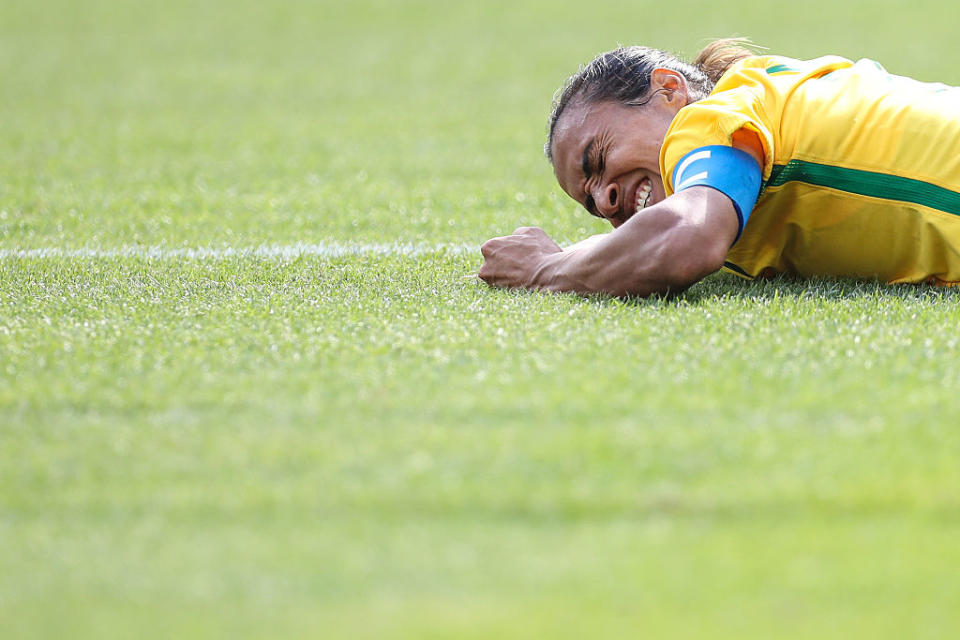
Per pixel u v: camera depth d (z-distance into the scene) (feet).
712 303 35.94
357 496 22.52
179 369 29.99
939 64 124.26
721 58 44.57
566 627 18.17
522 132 92.48
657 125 40.14
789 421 25.46
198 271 43.70
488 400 27.09
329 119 101.81
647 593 19.06
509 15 194.90
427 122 99.25
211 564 20.42
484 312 35.47
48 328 34.32
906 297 37.50
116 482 23.53
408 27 184.55
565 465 23.53
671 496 22.18
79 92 120.98
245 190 68.39
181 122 100.27
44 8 214.48
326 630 18.33
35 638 18.53
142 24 192.34
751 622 18.22
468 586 19.42
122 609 19.21
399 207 62.18
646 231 36.06
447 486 22.80
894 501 21.81
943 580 19.29
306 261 46.16
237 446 24.97
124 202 63.77
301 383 28.68
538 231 40.29
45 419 26.81
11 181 70.64
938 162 38.06
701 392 27.27
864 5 191.72
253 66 143.23
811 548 20.34
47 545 21.31
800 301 36.40
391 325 33.96
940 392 27.14
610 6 201.46
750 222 40.16
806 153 38.75
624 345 31.12
